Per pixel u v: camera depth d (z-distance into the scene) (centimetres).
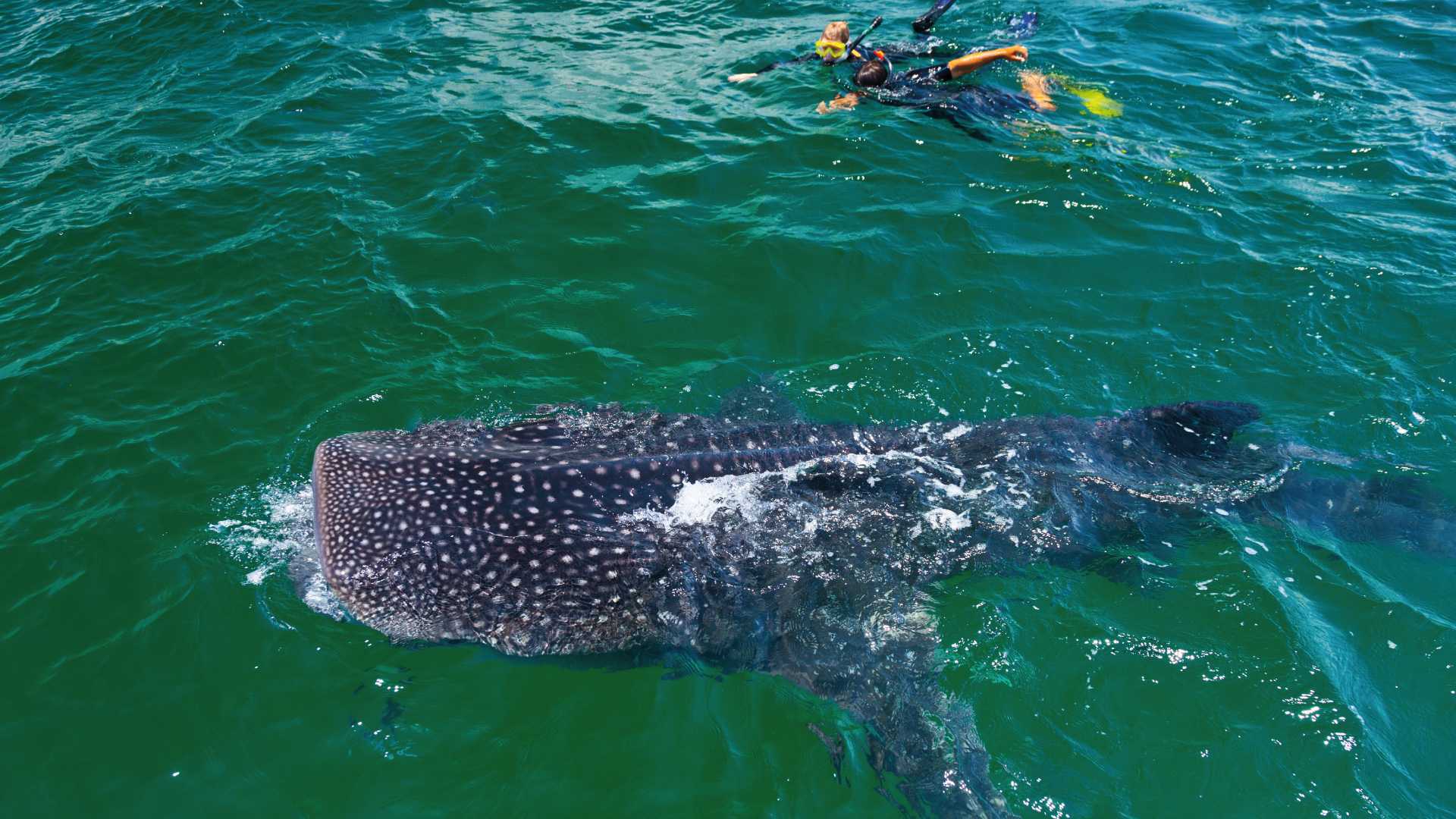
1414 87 1047
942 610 492
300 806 417
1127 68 1085
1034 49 1135
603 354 682
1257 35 1168
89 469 570
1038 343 693
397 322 702
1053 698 459
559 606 454
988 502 536
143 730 441
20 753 432
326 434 602
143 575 507
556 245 790
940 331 706
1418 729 444
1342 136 946
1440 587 505
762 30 1223
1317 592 502
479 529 457
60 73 1058
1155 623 489
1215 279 750
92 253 759
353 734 443
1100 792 424
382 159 891
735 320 719
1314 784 423
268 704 453
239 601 492
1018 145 926
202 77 1044
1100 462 568
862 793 425
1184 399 645
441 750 441
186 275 740
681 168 895
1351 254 771
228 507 548
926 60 1124
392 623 447
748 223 816
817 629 480
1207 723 447
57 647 474
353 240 782
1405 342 683
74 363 650
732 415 611
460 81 1048
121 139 926
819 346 696
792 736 447
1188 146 935
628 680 470
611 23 1224
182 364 652
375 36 1149
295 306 710
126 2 1210
